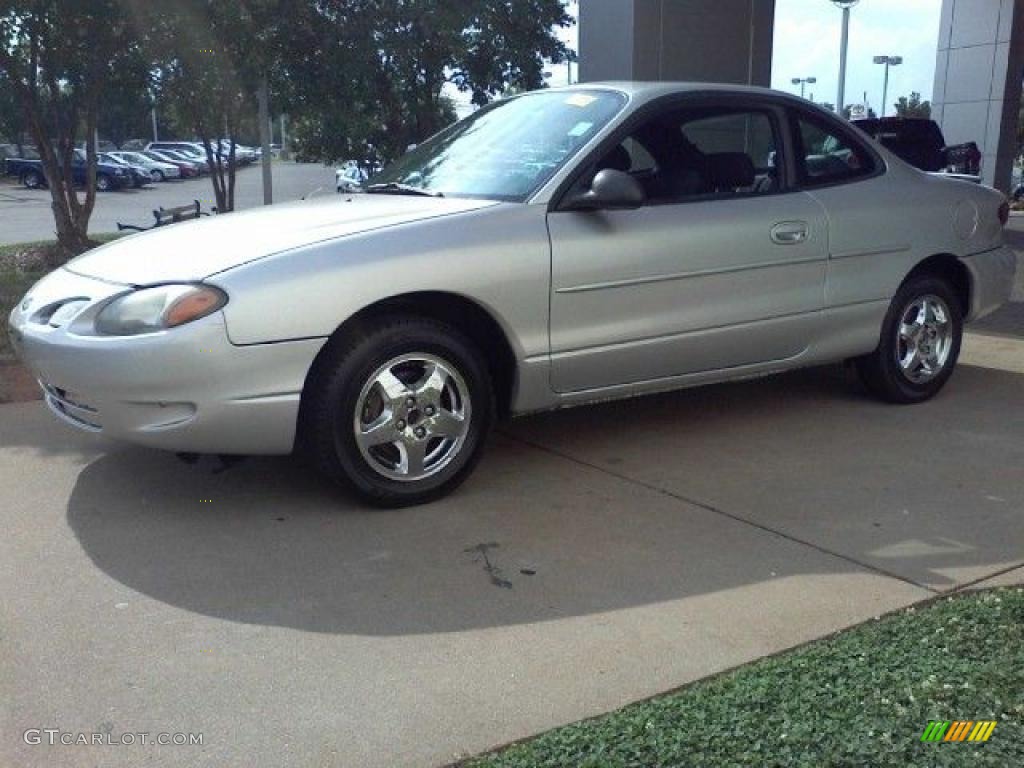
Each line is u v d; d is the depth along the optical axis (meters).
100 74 10.87
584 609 3.41
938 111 26.48
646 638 3.21
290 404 3.93
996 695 2.71
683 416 5.75
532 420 5.65
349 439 4.09
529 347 4.42
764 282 5.11
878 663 2.92
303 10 10.72
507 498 4.45
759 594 3.53
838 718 2.63
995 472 4.83
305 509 4.28
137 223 23.64
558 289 4.45
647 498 4.46
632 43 10.91
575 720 2.76
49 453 4.98
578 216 4.53
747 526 4.15
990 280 6.18
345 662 3.06
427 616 3.36
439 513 4.27
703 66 11.43
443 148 5.36
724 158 5.11
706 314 4.93
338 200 4.84
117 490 4.48
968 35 25.48
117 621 3.30
